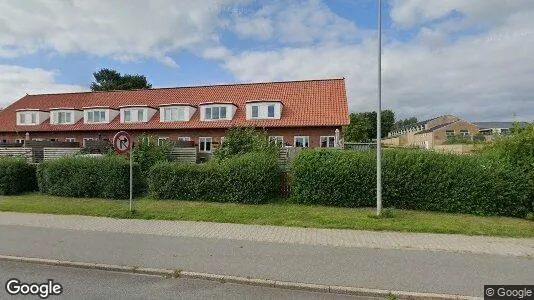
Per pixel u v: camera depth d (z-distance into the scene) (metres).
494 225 8.45
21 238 7.34
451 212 10.10
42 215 9.65
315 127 27.83
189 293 4.79
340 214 9.59
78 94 38.66
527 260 5.95
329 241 7.07
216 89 34.16
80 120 34.97
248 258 6.04
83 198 12.53
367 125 65.50
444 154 10.64
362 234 7.61
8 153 21.48
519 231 7.79
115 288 4.96
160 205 10.95
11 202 11.62
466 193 9.96
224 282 5.21
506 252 6.38
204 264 5.75
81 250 6.51
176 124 31.09
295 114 28.88
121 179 12.40
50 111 35.59
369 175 10.73
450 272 5.39
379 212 9.34
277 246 6.73
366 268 5.56
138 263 5.81
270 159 11.92
